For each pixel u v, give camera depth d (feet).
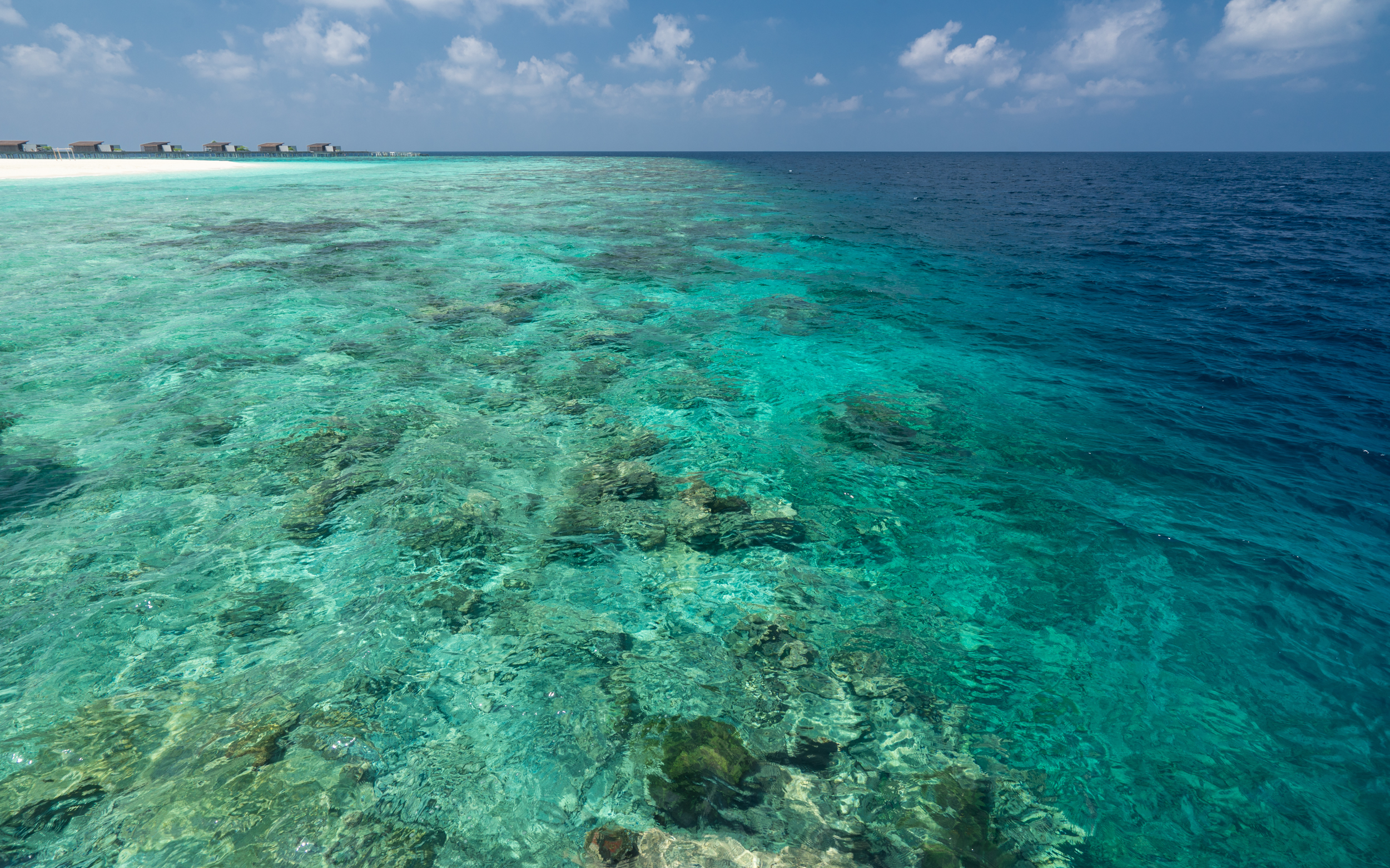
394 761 8.89
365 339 27.55
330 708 9.70
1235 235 66.33
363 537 14.19
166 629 11.12
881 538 15.23
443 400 21.81
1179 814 8.68
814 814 8.48
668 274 42.91
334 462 17.31
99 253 42.47
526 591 12.82
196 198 79.56
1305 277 44.68
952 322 33.17
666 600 12.82
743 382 24.81
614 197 97.55
